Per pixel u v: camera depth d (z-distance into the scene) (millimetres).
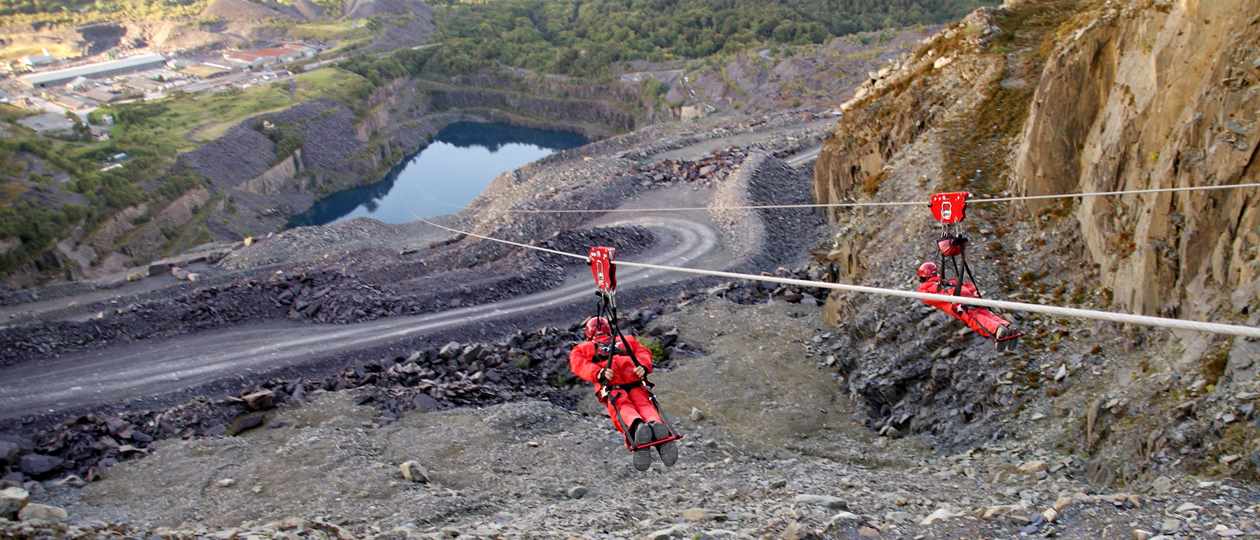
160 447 29078
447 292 51562
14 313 56344
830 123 99312
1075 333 21594
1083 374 20000
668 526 14570
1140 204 21078
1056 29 36375
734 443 26672
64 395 39000
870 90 45844
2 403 38000
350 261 62531
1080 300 22844
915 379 24859
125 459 28828
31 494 25719
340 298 49438
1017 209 27812
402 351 45031
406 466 23625
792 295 43031
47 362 42750
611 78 199625
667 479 21641
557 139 199625
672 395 31922
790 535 11930
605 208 73062
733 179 72812
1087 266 23422
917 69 41531
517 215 69938
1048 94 26297
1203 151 18109
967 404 22250
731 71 172250
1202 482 12703
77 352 43906
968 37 39188
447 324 48000
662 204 73375
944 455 21297
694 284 55625
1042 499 15188
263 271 63219
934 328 25125
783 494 17922
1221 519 11234
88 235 119938
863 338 29406
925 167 32875
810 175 80000
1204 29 20031
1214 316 16562
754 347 36969
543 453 25516
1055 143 26062
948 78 38062
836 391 30859
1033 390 20844
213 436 30828
